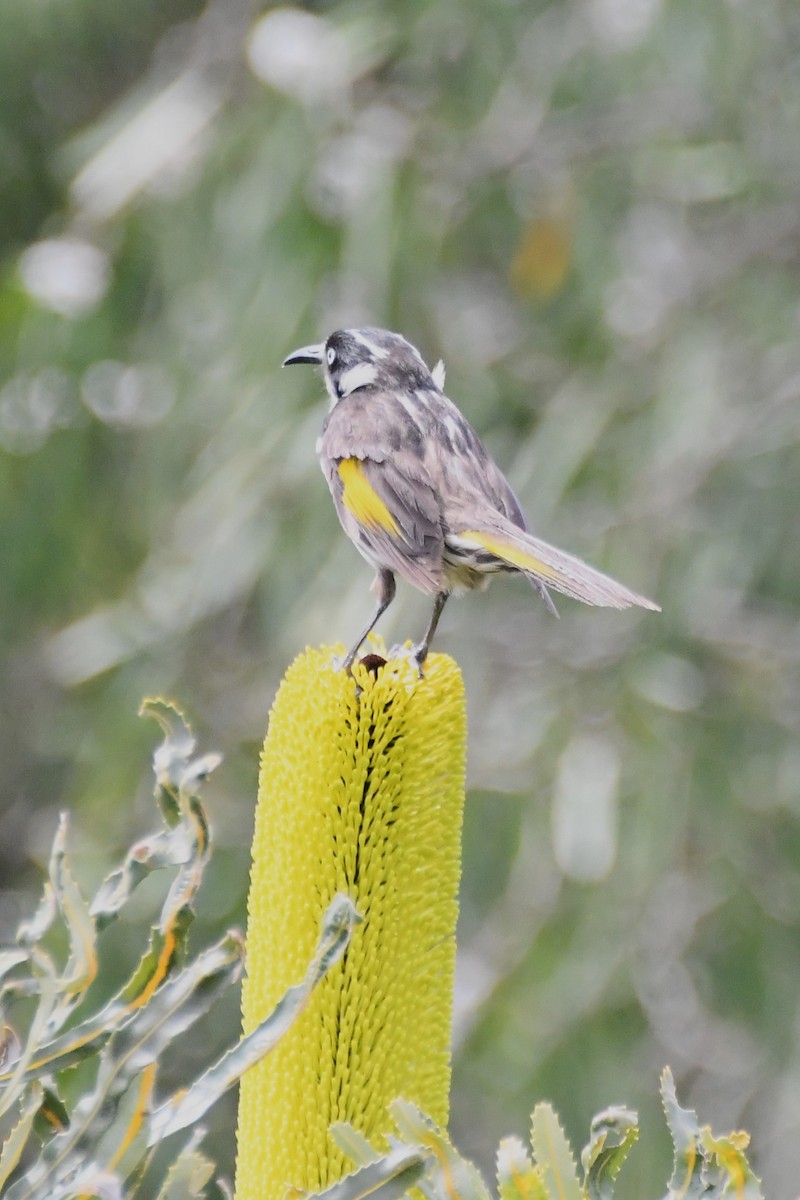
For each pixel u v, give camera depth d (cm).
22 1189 375
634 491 1183
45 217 1592
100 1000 1166
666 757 1105
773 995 1141
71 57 1589
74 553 1337
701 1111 1164
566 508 1188
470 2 1237
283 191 1123
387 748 423
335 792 420
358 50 1160
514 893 1109
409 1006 421
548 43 1278
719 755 1138
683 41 1227
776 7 1276
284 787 423
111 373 1290
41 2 1530
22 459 1297
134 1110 379
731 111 1303
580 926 1091
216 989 388
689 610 1161
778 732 1148
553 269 1248
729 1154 381
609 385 1225
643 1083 1102
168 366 1247
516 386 1249
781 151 1312
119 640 1249
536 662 1209
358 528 646
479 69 1256
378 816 420
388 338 738
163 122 1195
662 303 1297
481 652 1254
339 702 422
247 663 1277
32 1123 394
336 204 1138
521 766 1132
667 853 1081
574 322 1272
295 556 1145
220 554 1152
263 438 1119
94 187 1190
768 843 1142
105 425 1314
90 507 1333
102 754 1243
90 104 1600
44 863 1549
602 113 1295
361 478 648
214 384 1195
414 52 1220
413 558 614
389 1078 418
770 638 1188
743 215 1338
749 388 1251
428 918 425
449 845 429
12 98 1569
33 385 1273
